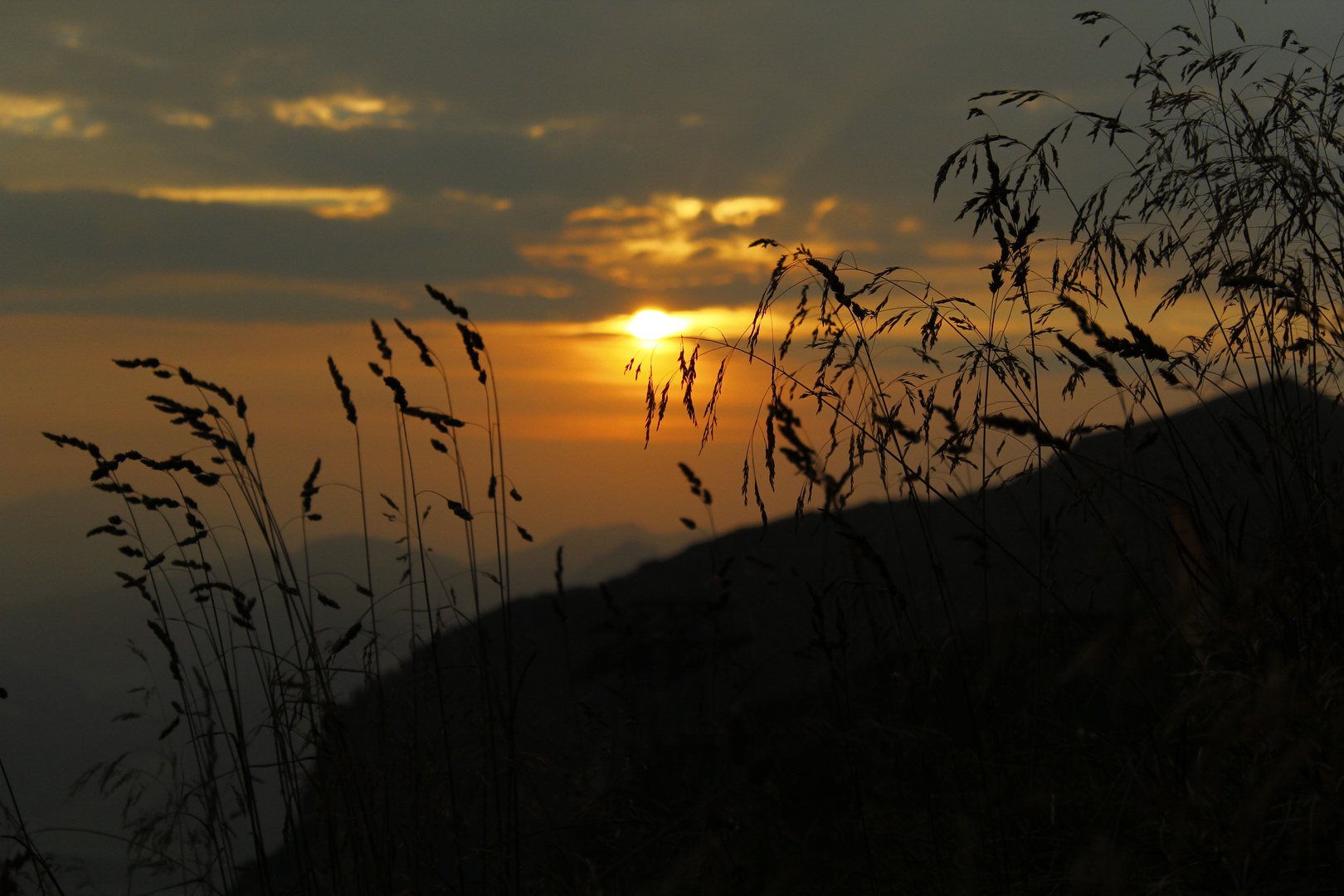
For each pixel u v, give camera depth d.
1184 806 1.24
